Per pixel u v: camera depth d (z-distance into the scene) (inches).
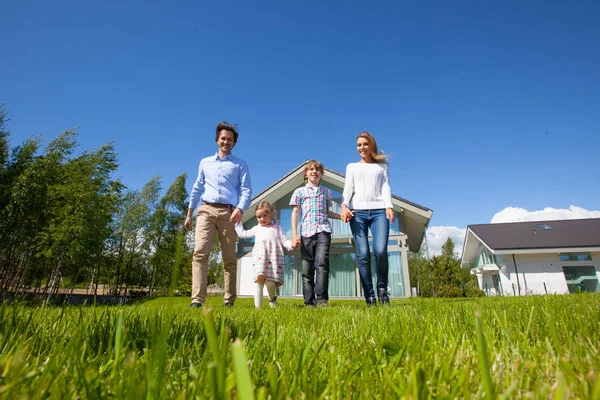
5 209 661.3
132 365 21.6
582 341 35.2
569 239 834.8
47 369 22.1
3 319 38.7
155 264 1113.4
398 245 523.2
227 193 165.3
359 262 154.9
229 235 164.4
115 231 1070.4
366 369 24.9
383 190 159.0
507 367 27.7
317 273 161.8
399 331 50.3
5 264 663.8
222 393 14.0
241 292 575.2
